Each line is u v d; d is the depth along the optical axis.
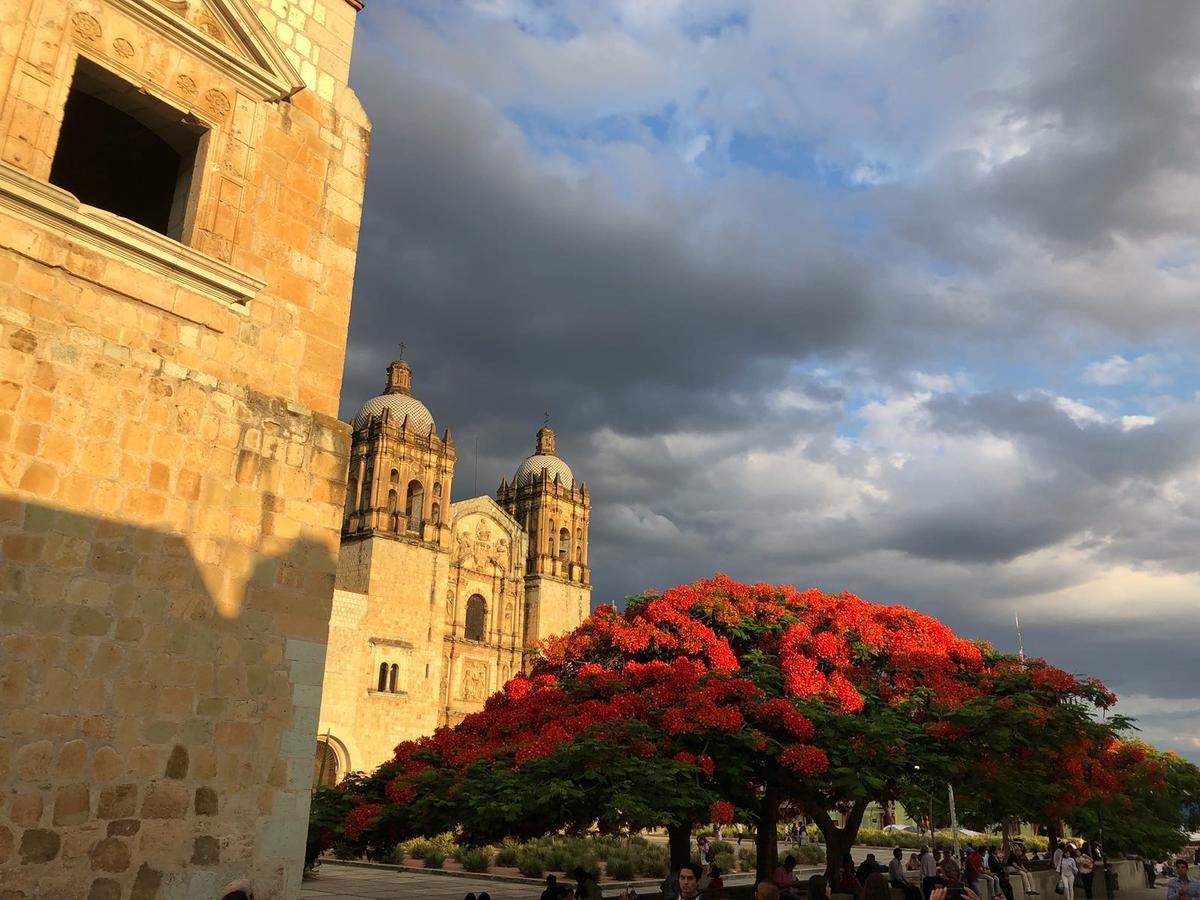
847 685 20.59
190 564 11.52
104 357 11.12
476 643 85.25
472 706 83.19
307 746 12.34
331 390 13.86
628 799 15.52
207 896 10.86
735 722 18.12
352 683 67.19
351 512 77.56
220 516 11.97
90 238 11.08
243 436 12.45
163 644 11.04
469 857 42.91
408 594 74.69
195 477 11.79
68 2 11.56
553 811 16.72
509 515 97.38
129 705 10.59
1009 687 21.50
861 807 25.31
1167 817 44.84
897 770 19.30
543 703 21.14
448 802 16.72
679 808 16.75
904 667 22.70
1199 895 17.55
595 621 24.94
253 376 12.78
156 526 11.25
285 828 11.85
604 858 45.84
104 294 11.26
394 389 88.75
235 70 13.29
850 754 18.44
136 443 11.24
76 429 10.69
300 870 11.92
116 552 10.80
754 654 22.66
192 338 12.13
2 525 9.88
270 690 12.06
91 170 16.59
